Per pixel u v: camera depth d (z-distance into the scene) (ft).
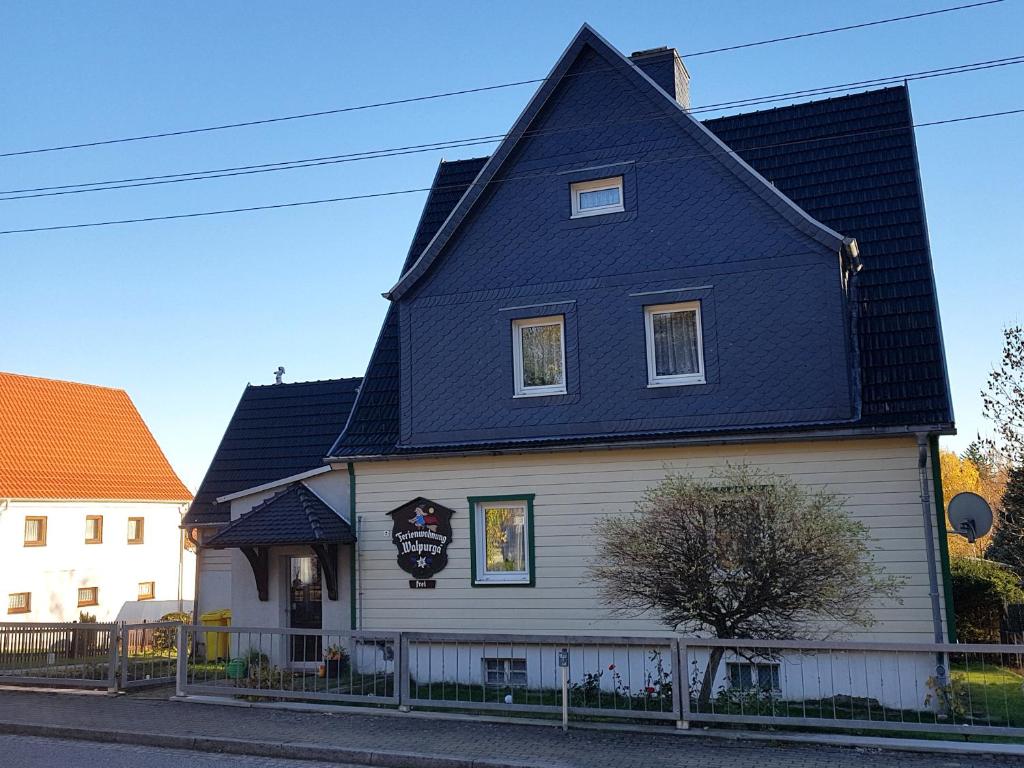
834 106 62.34
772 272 50.78
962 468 182.29
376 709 44.09
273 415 81.20
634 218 53.88
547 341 55.31
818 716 41.34
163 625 55.11
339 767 36.17
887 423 46.42
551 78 56.08
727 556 37.78
